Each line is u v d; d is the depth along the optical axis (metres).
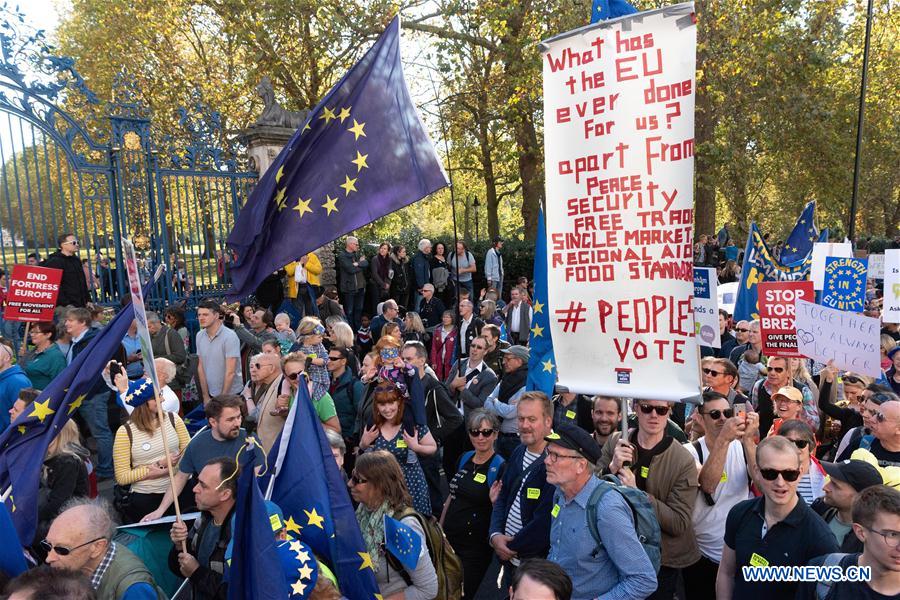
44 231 9.55
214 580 3.75
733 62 19.70
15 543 2.99
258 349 8.72
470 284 16.73
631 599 3.27
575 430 3.51
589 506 3.44
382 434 5.61
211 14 21.08
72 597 2.47
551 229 4.01
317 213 5.95
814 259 8.16
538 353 6.40
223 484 3.73
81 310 7.80
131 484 5.31
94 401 7.61
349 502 3.68
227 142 11.75
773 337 6.03
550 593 2.62
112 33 21.23
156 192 10.73
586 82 3.85
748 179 27.05
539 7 19.02
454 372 8.23
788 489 3.35
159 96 20.28
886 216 36.47
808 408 5.89
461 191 33.59
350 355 7.68
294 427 3.76
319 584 3.21
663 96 3.67
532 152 22.61
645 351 3.77
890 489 2.92
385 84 5.97
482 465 5.04
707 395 4.57
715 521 4.32
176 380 8.63
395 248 16.06
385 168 5.92
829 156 25.48
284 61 18.84
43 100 9.62
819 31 21.75
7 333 9.85
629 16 3.71
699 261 23.25
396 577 3.80
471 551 5.00
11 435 4.18
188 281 11.23
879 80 26.42
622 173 3.78
